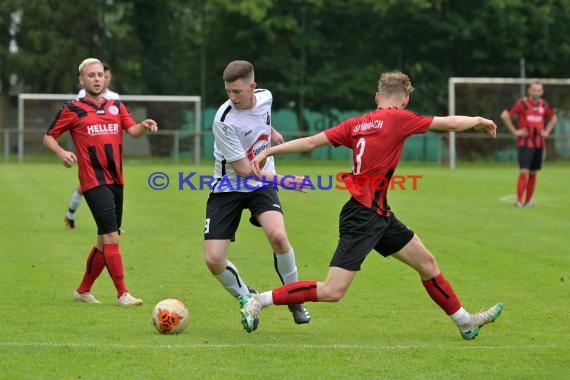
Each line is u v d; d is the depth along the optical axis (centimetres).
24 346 1766
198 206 4666
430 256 1847
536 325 2023
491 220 4059
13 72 10519
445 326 2019
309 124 10512
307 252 3128
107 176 2264
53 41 10438
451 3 10531
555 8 10656
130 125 2319
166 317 1888
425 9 10356
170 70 10850
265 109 2027
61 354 1706
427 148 9269
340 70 10581
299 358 1689
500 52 10556
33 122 9275
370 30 10612
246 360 1672
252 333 1925
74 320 2045
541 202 4925
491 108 8519
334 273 1792
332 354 1720
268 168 2045
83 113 2275
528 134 4647
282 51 10400
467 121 1773
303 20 10356
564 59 10688
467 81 8450
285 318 2102
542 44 10519
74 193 3638
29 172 7394
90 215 4209
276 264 2041
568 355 1727
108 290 2459
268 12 10369
